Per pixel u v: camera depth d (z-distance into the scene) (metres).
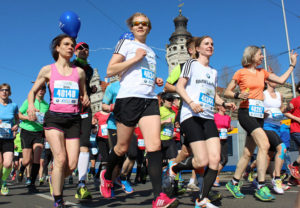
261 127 4.49
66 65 3.80
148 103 3.41
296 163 6.36
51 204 4.21
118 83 5.51
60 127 3.59
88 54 4.99
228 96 4.54
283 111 6.26
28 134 6.12
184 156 4.68
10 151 5.70
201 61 3.77
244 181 7.66
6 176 5.55
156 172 3.16
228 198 4.47
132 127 3.46
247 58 4.51
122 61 3.57
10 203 4.41
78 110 3.75
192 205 3.89
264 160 4.22
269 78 4.70
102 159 6.88
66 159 3.58
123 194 5.20
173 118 6.30
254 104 4.39
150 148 3.27
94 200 4.46
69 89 3.69
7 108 5.89
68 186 7.64
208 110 3.57
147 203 4.09
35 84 3.74
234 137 12.84
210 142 3.46
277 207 3.64
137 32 3.66
